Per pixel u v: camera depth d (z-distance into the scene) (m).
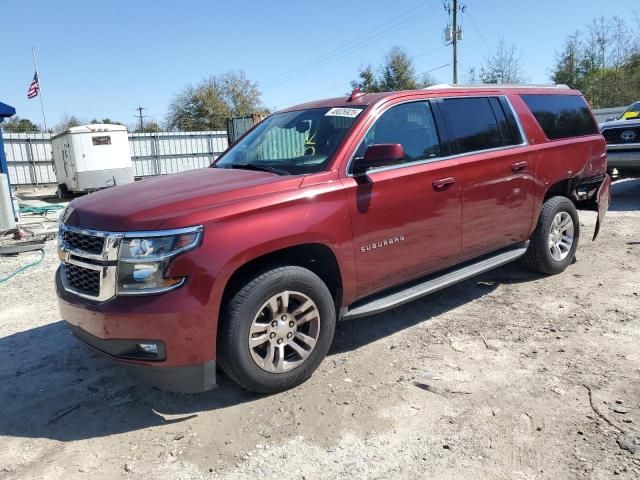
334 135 3.94
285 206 3.37
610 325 4.32
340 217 3.60
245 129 23.23
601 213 6.18
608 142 10.12
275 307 3.37
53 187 25.77
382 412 3.24
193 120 59.75
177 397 3.57
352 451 2.89
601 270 5.82
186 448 3.00
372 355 4.04
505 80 38.62
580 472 2.60
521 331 4.32
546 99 5.56
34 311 5.52
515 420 3.07
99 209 3.36
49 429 3.28
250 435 3.09
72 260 3.35
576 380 3.48
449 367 3.77
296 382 3.56
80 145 18.48
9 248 8.57
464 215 4.46
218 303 3.09
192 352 3.06
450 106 4.57
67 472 2.85
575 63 39.16
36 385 3.85
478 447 2.85
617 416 3.04
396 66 46.53
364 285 3.85
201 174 4.05
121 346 3.10
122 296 3.06
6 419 3.42
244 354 3.25
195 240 3.04
